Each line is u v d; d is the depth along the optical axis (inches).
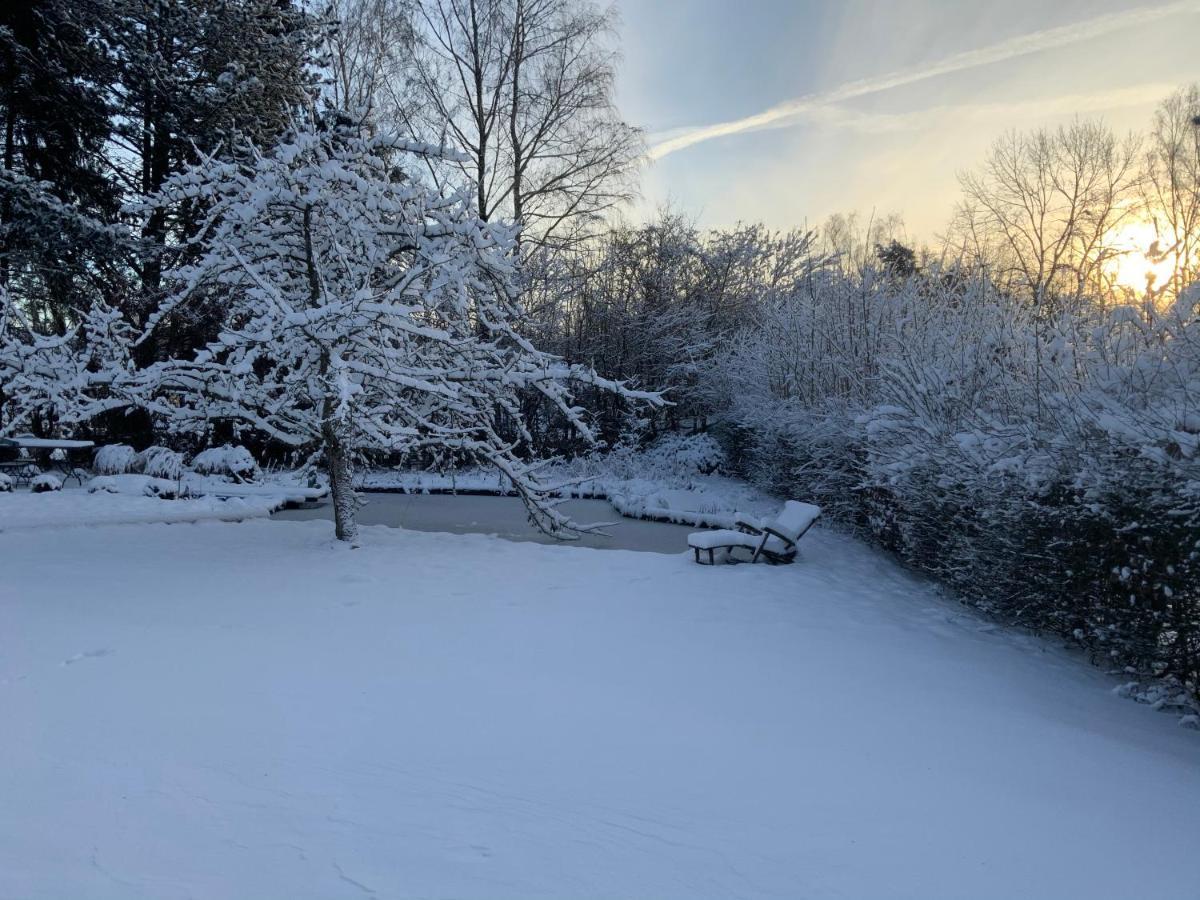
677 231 865.5
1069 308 301.4
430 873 103.6
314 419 375.9
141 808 118.3
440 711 167.5
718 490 637.3
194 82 671.8
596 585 306.8
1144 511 195.6
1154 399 214.7
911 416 319.9
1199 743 171.5
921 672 209.9
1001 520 251.6
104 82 673.6
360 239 368.2
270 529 423.8
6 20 618.5
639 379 802.2
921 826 121.3
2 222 587.5
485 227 366.6
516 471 411.8
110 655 198.5
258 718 158.6
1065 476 225.3
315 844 109.8
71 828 111.3
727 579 323.3
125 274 661.9
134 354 674.2
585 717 166.7
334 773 134.3
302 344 368.5
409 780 133.0
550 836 115.3
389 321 341.1
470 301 394.3
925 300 466.3
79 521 406.6
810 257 783.1
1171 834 121.0
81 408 357.1
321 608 260.1
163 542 375.2
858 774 141.2
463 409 400.2
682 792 131.9
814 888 103.4
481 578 315.3
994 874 107.9
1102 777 143.1
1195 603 189.3
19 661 190.9
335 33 761.6
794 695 186.5
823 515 488.7
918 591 325.4
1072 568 225.3
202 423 394.6
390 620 247.0
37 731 147.3
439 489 640.4
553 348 798.5
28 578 285.6
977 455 262.1
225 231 360.2
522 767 140.3
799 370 562.6
